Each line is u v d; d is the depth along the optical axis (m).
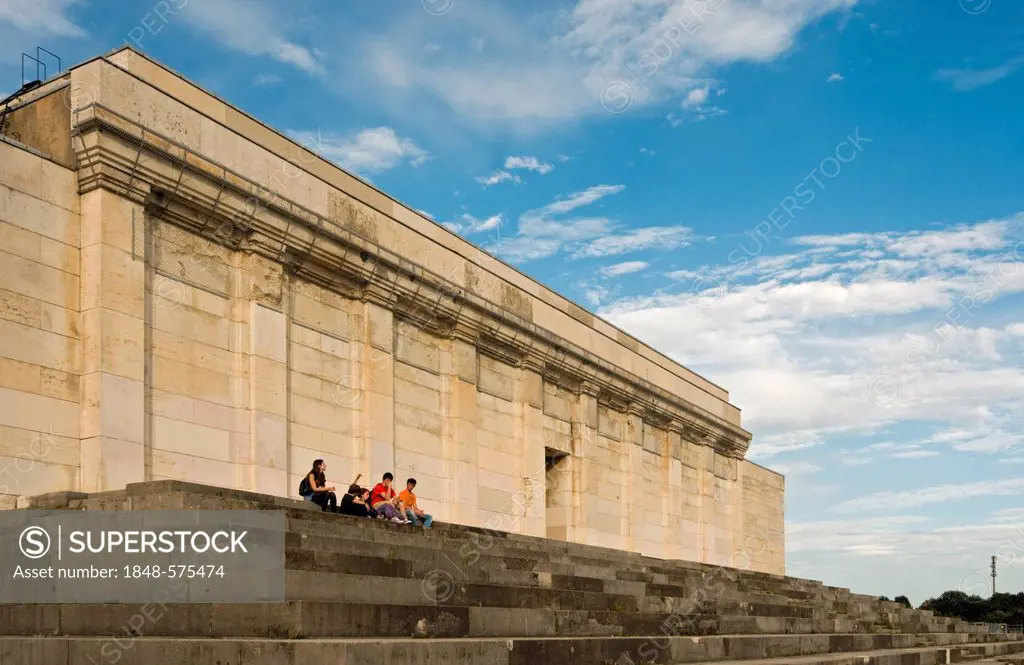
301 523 24.12
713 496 64.19
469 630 21.58
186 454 29.83
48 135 29.09
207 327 31.12
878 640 38.41
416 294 39.25
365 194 38.47
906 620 52.22
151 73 30.78
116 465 27.38
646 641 23.77
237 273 32.44
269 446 32.25
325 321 35.78
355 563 22.41
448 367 41.69
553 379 48.59
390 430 37.59
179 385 29.91
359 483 36.19
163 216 30.12
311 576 20.55
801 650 31.66
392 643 17.16
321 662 16.42
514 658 19.67
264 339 32.56
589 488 50.16
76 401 27.45
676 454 59.78
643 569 38.44
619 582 31.58
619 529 53.25
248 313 32.31
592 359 50.62
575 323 50.72
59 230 27.69
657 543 57.31
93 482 26.89
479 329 42.91
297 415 34.03
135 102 29.16
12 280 26.34
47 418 26.67
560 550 38.16
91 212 28.12
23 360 26.33
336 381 35.97
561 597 26.58
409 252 39.44
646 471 56.56
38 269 27.00
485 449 43.53
